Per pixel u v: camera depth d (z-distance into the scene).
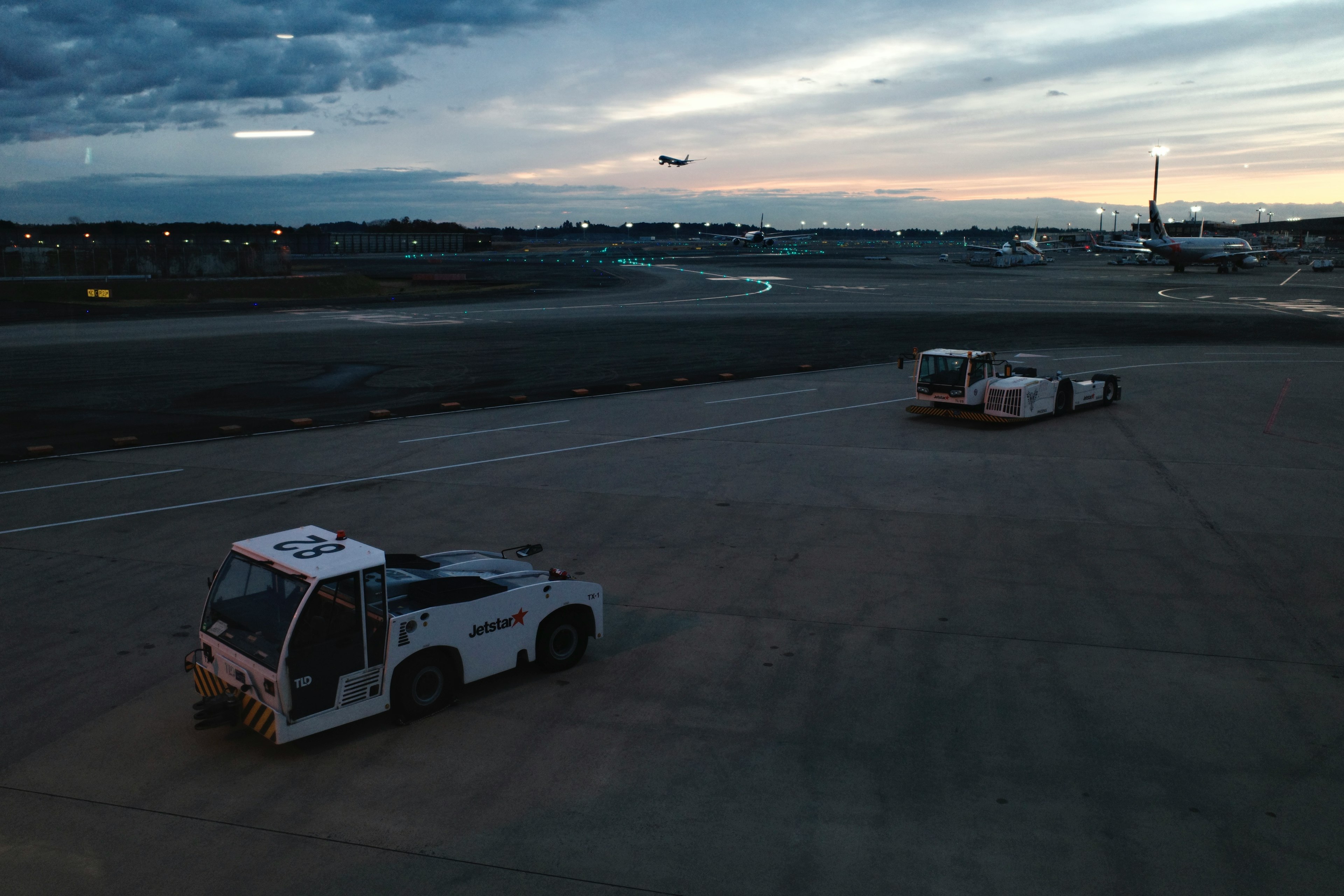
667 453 22.41
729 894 6.72
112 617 12.32
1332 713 9.66
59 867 7.07
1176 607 12.66
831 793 8.10
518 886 6.81
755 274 113.19
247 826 7.62
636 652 11.22
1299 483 19.41
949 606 12.70
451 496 18.59
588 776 8.40
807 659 10.98
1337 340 45.66
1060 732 9.23
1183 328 51.09
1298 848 7.33
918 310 63.34
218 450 22.92
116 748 8.95
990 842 7.38
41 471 20.75
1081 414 27.41
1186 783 8.30
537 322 55.53
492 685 10.36
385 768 8.53
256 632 8.77
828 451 22.59
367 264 142.75
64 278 79.62
